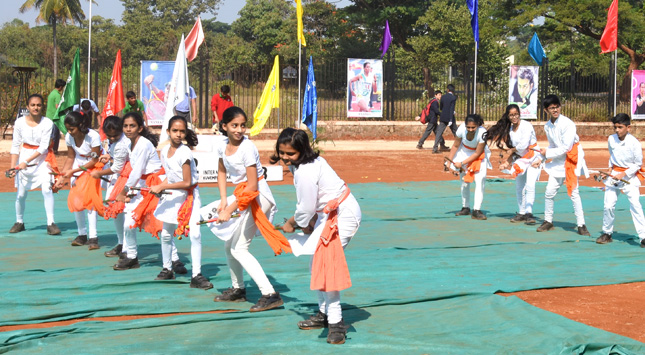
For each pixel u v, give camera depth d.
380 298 5.61
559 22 36.78
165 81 20.61
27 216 9.48
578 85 28.52
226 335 4.68
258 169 5.26
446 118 19.44
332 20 47.69
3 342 4.41
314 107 16.25
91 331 4.72
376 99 24.16
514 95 25.31
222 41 70.19
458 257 7.34
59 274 6.32
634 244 8.27
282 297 5.66
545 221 9.12
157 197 6.20
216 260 7.04
